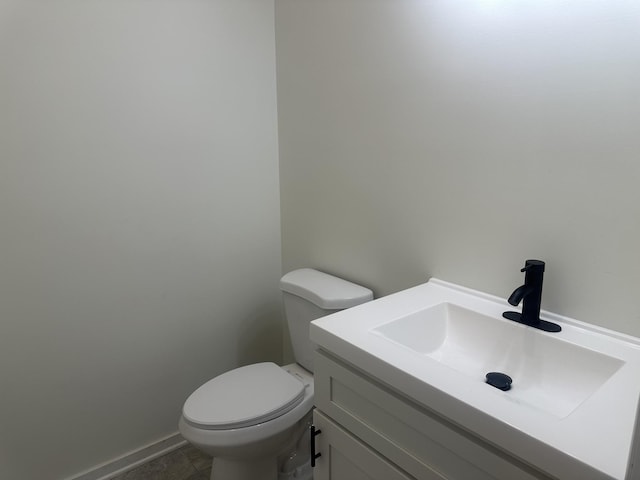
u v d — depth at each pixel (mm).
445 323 1145
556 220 991
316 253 1826
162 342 1767
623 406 677
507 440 638
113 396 1671
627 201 872
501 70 1048
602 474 537
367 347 878
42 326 1479
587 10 880
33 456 1524
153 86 1580
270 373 1562
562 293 1005
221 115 1771
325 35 1574
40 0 1324
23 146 1362
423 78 1243
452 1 1133
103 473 1676
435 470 782
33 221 1412
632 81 834
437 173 1247
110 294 1604
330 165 1660
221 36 1715
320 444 1073
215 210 1823
